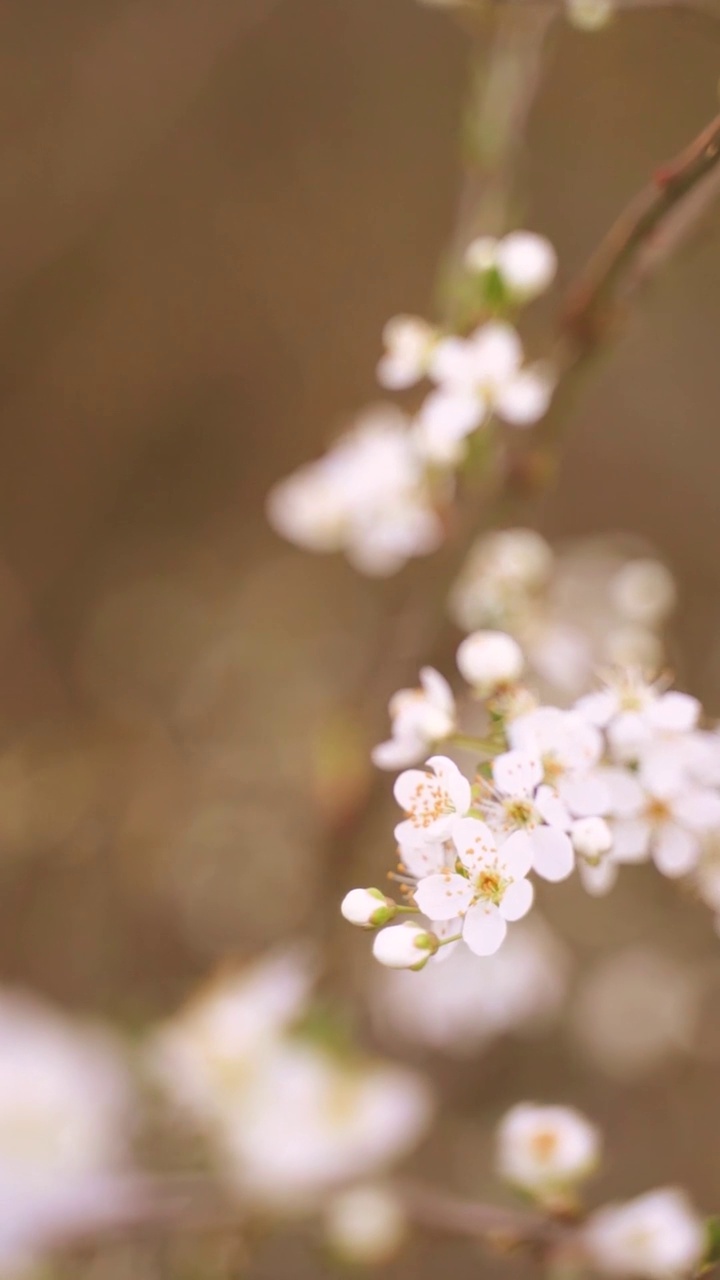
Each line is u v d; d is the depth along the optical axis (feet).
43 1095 2.96
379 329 6.65
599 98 6.50
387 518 2.81
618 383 6.28
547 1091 4.14
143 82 6.65
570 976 4.14
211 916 4.54
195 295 6.70
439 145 6.79
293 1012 3.01
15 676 5.64
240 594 5.90
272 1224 2.87
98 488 6.38
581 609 2.88
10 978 4.43
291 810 4.71
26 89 6.70
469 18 2.88
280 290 6.74
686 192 2.44
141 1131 3.06
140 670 5.65
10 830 4.42
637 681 2.34
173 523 6.34
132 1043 3.15
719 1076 4.25
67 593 6.11
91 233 6.63
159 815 4.75
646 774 2.30
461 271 2.65
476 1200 3.63
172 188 6.73
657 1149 4.15
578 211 6.44
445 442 2.62
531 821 2.24
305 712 5.13
